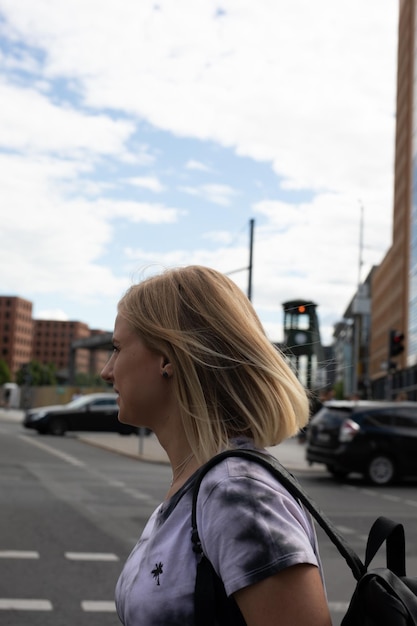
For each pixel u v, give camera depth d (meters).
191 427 1.57
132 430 36.94
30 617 6.00
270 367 1.59
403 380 77.88
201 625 1.39
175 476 1.62
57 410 36.31
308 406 1.64
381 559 8.83
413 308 74.56
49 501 12.87
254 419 1.55
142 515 11.62
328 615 1.35
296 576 1.34
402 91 89.50
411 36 83.94
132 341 1.66
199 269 1.70
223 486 1.42
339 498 15.01
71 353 89.19
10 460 21.22
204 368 1.57
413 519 12.27
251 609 1.34
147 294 1.67
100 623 5.92
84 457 23.66
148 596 1.44
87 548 8.84
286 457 25.50
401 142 88.88
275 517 1.39
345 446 17.75
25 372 71.44
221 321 1.61
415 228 76.19
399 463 17.78
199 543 1.42
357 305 68.31
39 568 7.70
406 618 1.29
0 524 10.29
